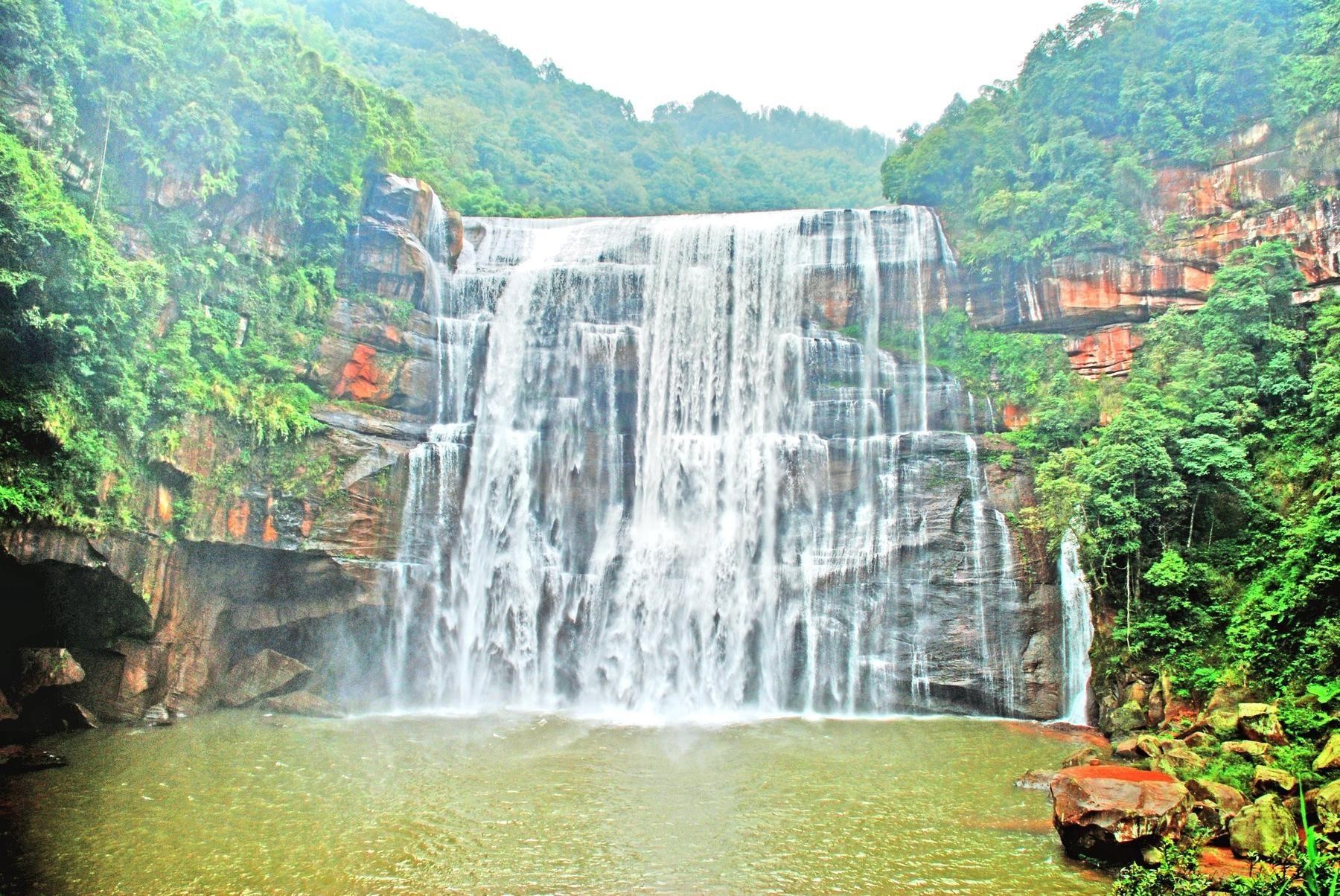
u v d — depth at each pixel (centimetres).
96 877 1430
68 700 2316
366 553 2775
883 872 1478
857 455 3017
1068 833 1533
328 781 1945
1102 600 2589
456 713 2706
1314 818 1559
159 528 2395
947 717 2681
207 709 2553
